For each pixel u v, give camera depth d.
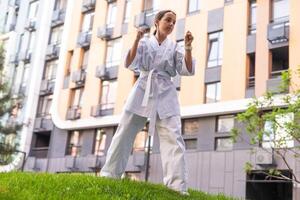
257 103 10.35
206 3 25.09
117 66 28.42
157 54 6.18
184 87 24.44
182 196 5.87
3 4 39.84
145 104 6.01
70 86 30.94
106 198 4.96
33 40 35.44
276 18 22.42
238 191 21.00
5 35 37.94
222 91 22.92
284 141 10.12
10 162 25.69
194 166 23.03
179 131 6.05
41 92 33.34
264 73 21.67
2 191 4.43
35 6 36.56
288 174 20.20
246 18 23.23
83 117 29.25
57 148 30.45
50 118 31.81
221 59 23.66
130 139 6.25
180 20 25.91
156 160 24.48
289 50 21.19
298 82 19.80
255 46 22.44
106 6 30.62
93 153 28.44
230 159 21.75
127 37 28.41
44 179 5.58
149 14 27.70
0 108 25.30
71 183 5.48
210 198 6.52
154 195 5.55
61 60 32.06
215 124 23.17
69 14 32.88
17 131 26.61
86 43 30.88
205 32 24.66
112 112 27.80
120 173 6.31
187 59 6.11
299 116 9.56
